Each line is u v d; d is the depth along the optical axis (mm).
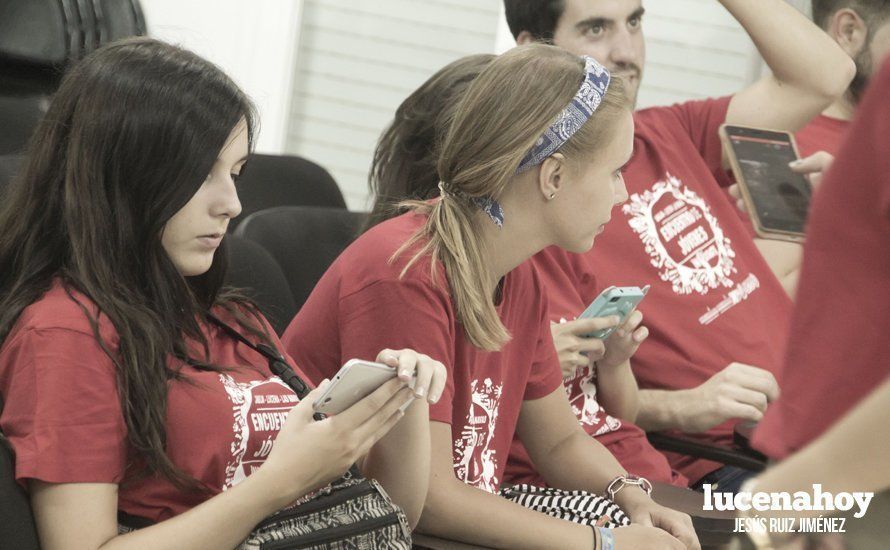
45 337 3043
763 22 5832
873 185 1982
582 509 4176
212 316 3604
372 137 9625
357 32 9531
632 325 4852
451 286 3754
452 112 4316
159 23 9055
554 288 5090
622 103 3891
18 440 2982
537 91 3768
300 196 6770
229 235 4945
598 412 4965
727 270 5672
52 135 3270
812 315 2088
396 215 4500
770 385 5207
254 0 9031
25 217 3246
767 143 5523
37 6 5512
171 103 3236
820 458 1986
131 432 3109
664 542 3922
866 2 5977
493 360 4043
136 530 3111
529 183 3820
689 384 5469
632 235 5500
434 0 9477
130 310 3164
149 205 3240
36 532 2998
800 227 5258
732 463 5188
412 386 3223
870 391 2025
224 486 3299
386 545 3314
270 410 3430
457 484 3771
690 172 5766
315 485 3221
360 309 3762
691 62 9062
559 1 5801
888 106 1944
